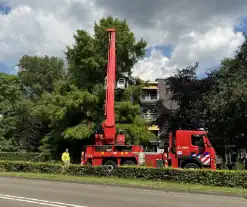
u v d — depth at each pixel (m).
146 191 13.52
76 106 28.25
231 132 28.31
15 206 9.27
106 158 21.73
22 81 48.31
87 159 22.06
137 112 29.77
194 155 20.12
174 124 29.36
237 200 11.63
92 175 18.28
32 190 12.89
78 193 12.21
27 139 42.72
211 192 12.93
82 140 31.48
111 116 22.16
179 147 20.38
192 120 28.78
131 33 31.28
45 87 48.34
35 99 47.22
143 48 31.88
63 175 18.58
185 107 29.94
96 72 30.94
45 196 11.28
